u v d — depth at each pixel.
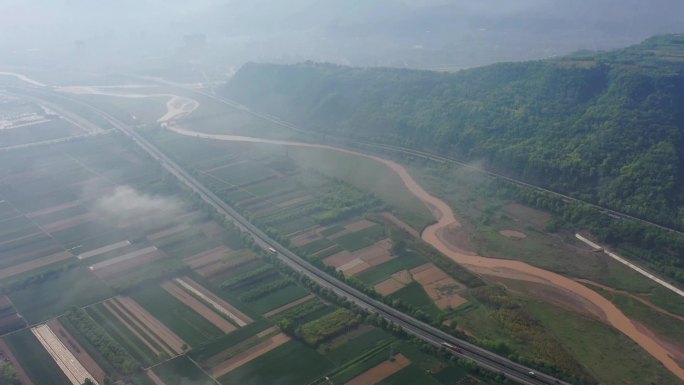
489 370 176.75
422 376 176.38
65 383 179.12
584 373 177.38
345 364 182.50
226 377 178.50
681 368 181.00
